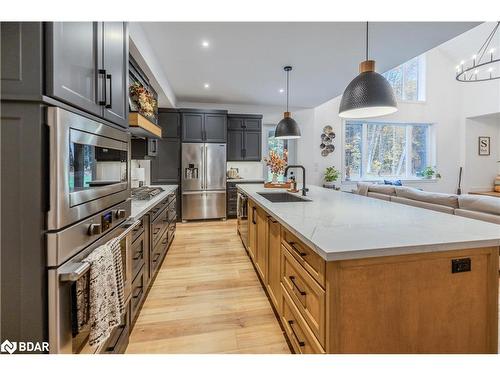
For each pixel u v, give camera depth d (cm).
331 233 133
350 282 112
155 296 245
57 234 92
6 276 90
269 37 304
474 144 743
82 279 103
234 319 209
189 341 182
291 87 499
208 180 564
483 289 126
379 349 116
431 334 121
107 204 135
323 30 288
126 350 172
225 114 572
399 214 183
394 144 739
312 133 673
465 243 119
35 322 91
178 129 554
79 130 107
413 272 118
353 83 201
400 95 729
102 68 132
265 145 666
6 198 89
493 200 268
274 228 206
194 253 363
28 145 89
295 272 156
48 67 90
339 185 700
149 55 318
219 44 324
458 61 720
